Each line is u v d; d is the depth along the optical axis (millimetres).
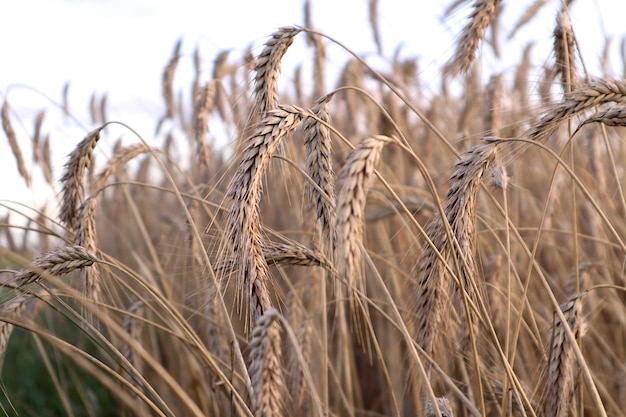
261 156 822
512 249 1250
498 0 1020
